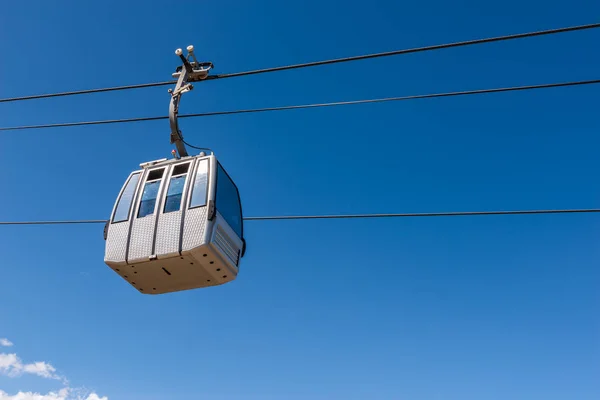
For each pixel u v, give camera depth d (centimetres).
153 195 1245
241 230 1285
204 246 1137
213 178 1219
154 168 1295
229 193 1275
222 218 1207
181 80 1306
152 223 1205
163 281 1246
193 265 1182
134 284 1270
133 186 1284
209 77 1316
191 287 1265
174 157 1313
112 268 1220
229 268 1215
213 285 1253
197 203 1190
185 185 1223
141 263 1187
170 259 1166
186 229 1168
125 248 1203
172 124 1287
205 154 1280
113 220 1251
